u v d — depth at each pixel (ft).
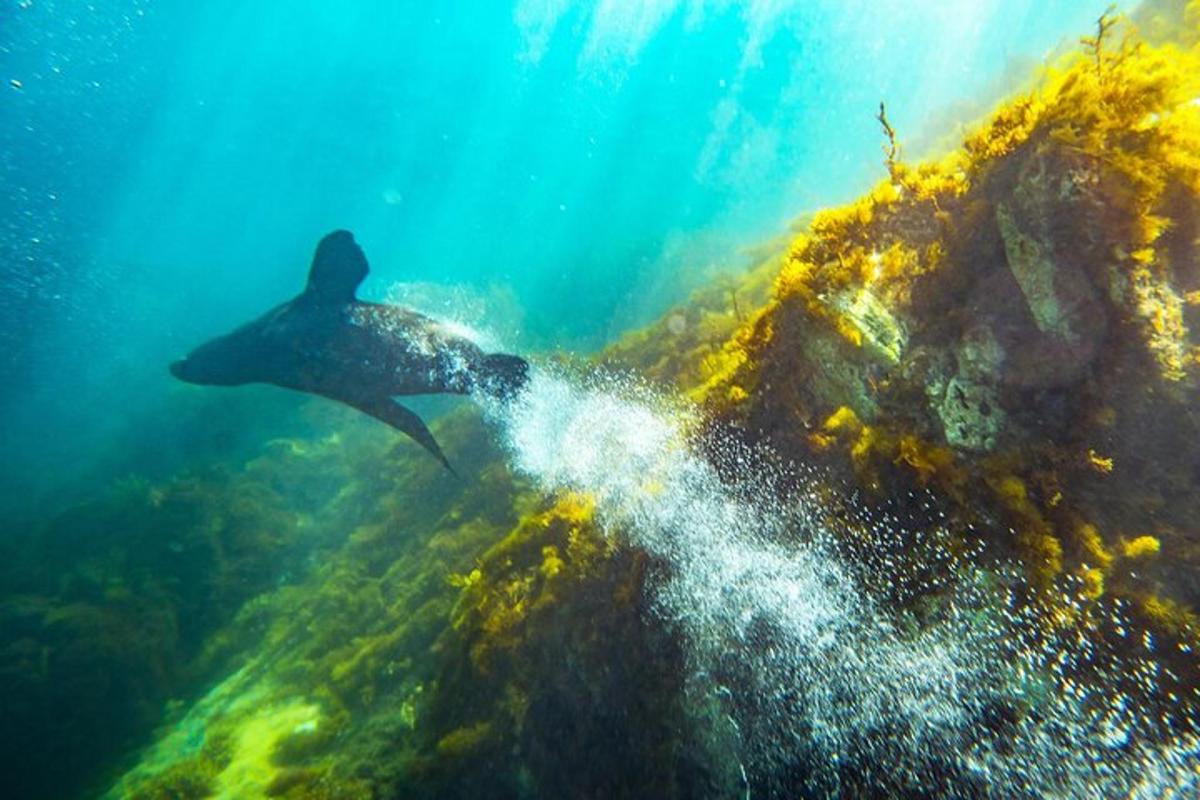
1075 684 8.13
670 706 11.10
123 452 48.14
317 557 31.45
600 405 17.35
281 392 47.80
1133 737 7.77
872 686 9.41
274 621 27.73
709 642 10.96
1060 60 9.31
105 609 28.09
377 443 37.65
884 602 9.52
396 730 16.05
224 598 30.32
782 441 11.23
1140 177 7.89
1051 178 8.32
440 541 22.49
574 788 11.69
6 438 63.57
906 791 8.84
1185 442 8.13
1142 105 8.12
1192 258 8.25
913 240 10.08
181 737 22.90
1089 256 8.19
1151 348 8.12
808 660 9.97
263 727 20.24
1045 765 8.12
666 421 14.16
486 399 15.79
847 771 9.32
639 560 12.16
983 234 9.16
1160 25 17.39
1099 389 8.40
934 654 9.00
